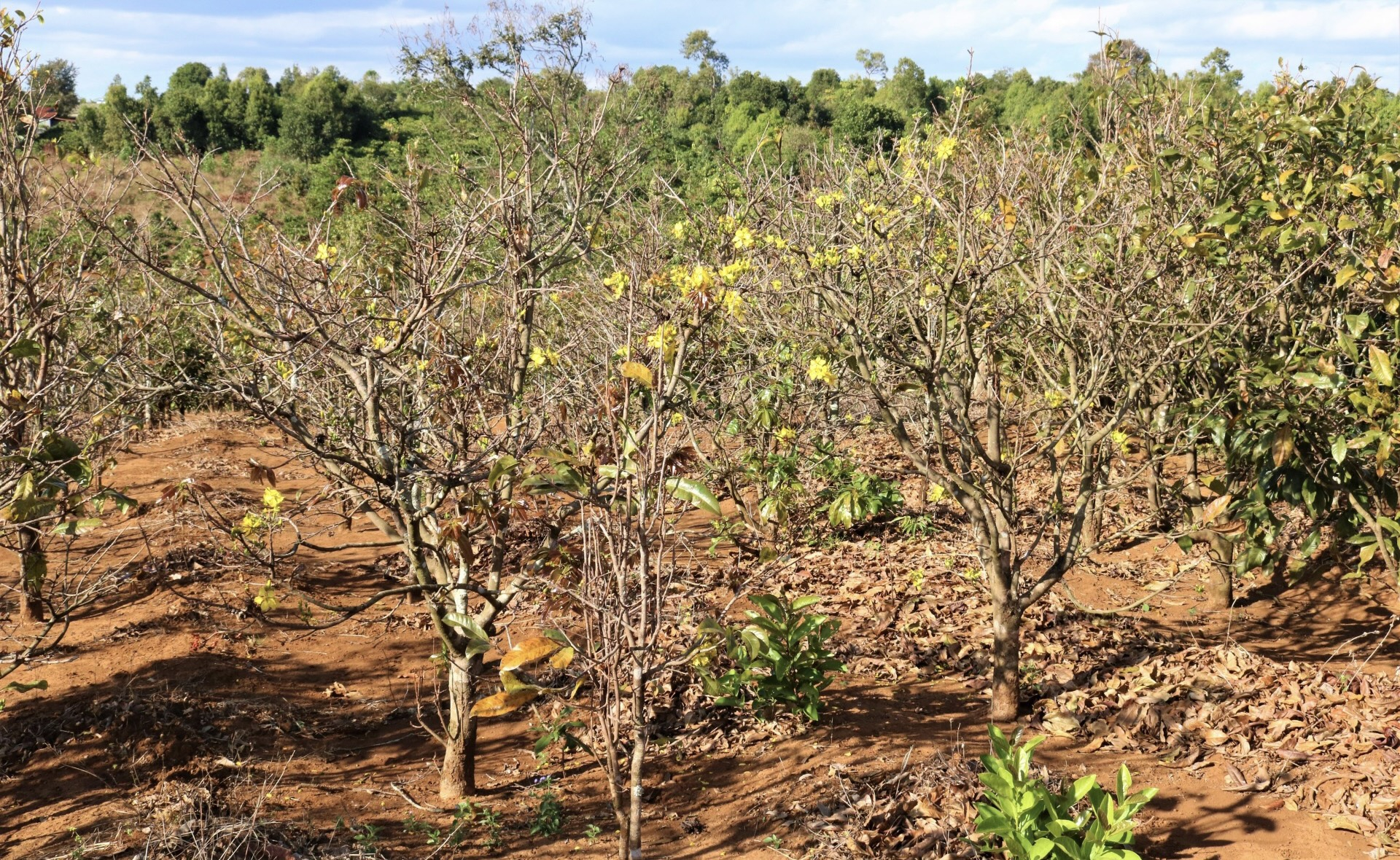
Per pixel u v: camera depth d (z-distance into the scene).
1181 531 5.54
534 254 5.36
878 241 5.72
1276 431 5.14
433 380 4.89
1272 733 4.99
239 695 6.17
